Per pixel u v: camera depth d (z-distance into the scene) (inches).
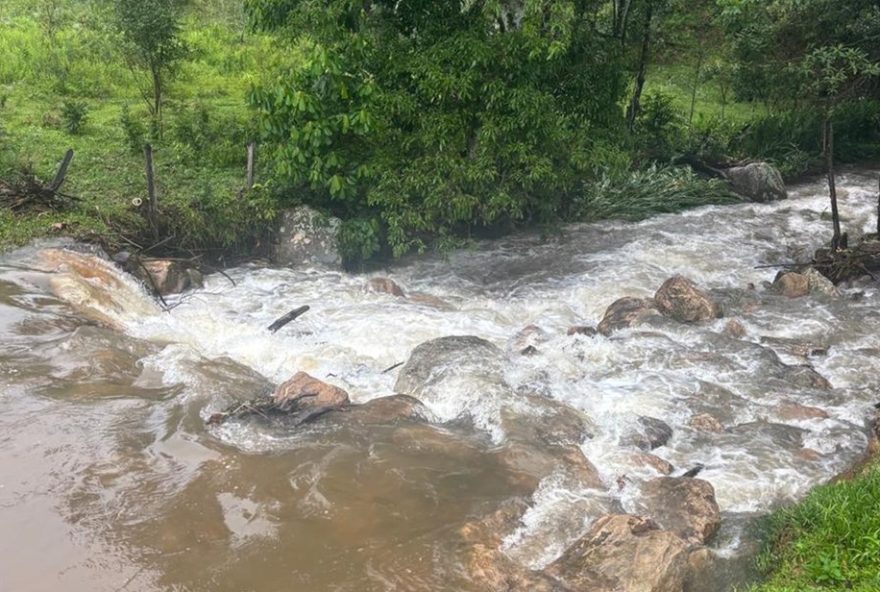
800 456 299.4
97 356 335.9
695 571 228.5
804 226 621.9
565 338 404.2
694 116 867.4
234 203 499.2
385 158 493.4
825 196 709.9
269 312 429.7
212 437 285.7
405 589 213.9
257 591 209.8
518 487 265.6
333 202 521.3
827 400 344.5
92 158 569.9
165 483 255.3
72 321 372.8
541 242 571.8
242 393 322.3
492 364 354.3
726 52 852.0
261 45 952.3
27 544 221.3
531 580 219.5
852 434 316.2
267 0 495.2
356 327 410.0
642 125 759.1
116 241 459.8
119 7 657.0
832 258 501.4
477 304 459.2
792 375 363.3
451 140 492.4
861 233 601.6
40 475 252.8
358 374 361.4
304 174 493.7
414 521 243.8
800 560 227.8
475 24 497.7
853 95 887.7
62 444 271.3
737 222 628.1
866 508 235.0
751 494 276.4
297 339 394.0
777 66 798.5
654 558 222.1
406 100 486.6
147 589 207.6
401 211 494.0
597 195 634.8
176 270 451.5
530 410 317.4
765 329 424.8
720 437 313.3
